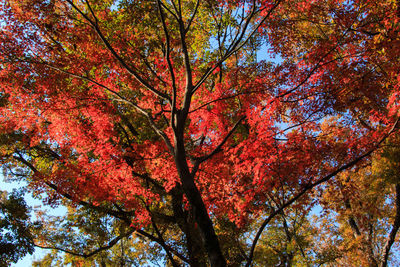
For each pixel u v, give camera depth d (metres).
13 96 8.00
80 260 13.16
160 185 10.52
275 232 12.20
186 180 5.29
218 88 9.35
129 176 8.60
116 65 8.68
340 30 7.96
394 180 8.41
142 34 9.44
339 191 10.14
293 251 10.33
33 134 9.18
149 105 9.37
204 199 8.77
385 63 7.64
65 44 8.90
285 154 7.32
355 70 7.93
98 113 8.51
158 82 9.23
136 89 9.30
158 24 9.60
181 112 6.02
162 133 6.19
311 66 8.23
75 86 9.06
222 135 9.05
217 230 8.84
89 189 8.34
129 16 8.91
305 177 7.64
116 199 9.15
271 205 9.70
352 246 12.88
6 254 8.46
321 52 7.97
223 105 9.10
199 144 9.72
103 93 8.62
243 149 7.41
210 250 4.78
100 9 9.20
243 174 8.10
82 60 8.33
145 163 8.98
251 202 8.23
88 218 10.30
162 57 9.33
